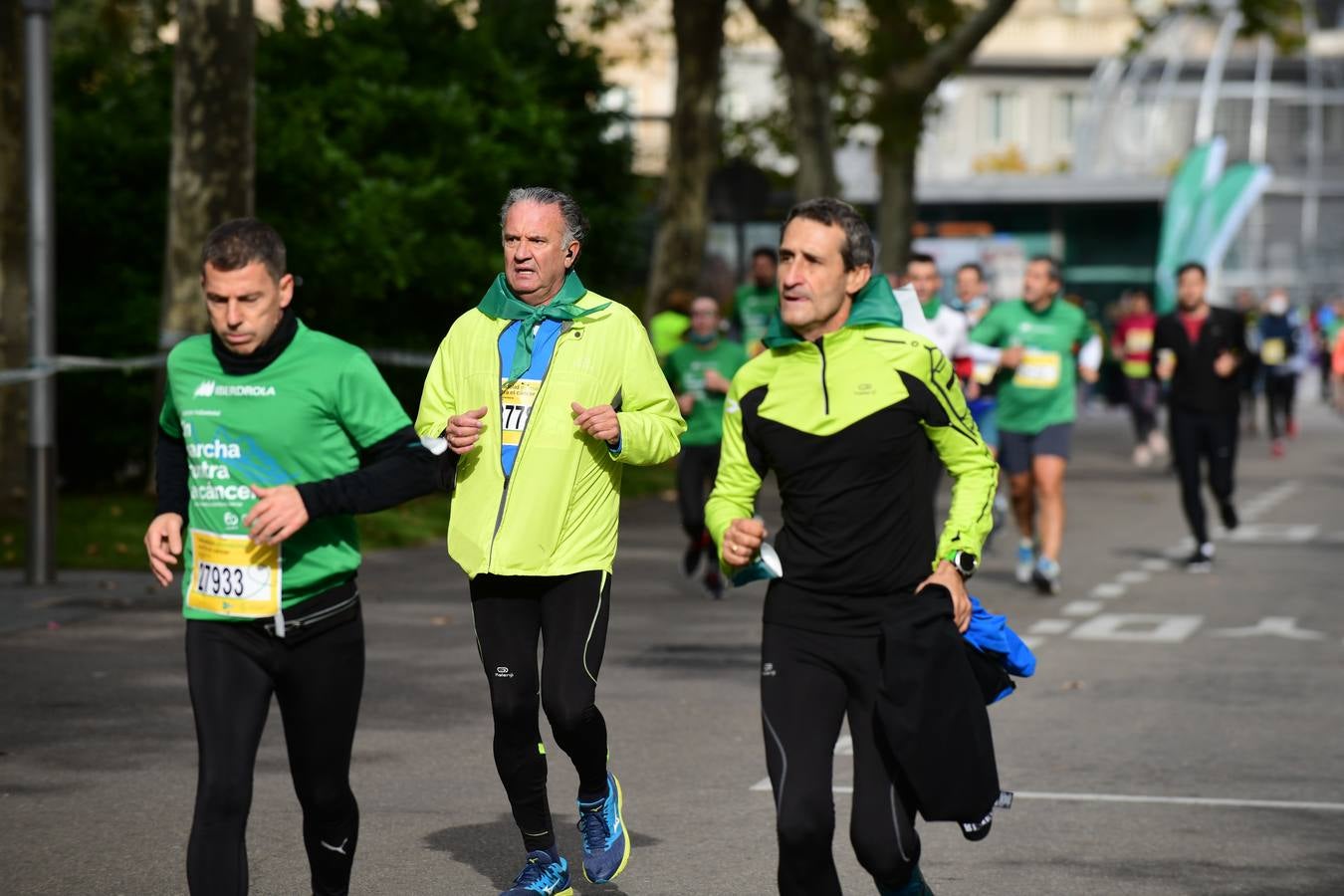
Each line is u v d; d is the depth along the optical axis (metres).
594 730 8.45
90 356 28.39
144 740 12.56
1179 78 103.69
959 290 24.59
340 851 7.67
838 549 7.12
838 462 7.16
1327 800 10.99
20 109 25.25
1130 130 100.00
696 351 19.98
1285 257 86.00
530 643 8.46
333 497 7.14
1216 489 22.84
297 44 32.19
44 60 19.86
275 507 7.06
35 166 19.78
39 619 17.59
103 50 31.77
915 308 8.99
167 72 30.72
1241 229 86.44
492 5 37.75
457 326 8.58
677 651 16.45
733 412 7.43
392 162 30.97
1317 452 45.19
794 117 44.19
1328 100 101.88
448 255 30.64
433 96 31.59
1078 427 55.12
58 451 29.33
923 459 7.29
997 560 23.72
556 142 33.47
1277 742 12.67
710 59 43.72
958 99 113.62
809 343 7.32
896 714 6.96
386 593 20.02
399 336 32.09
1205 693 14.49
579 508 8.40
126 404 28.62
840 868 9.51
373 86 31.28
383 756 12.09
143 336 28.45
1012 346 20.20
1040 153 114.44
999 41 113.75
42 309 19.78
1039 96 114.50
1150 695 14.41
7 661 15.52
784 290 7.32
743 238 36.59
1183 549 25.00
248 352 7.35
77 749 12.27
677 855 9.74
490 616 8.48
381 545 24.33
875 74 43.75
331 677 7.43
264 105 30.36
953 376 7.35
